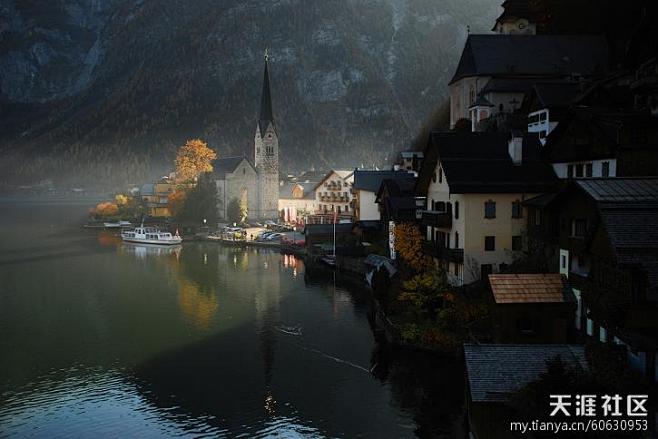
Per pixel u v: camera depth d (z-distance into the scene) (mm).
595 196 41031
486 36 123438
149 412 46688
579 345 40062
